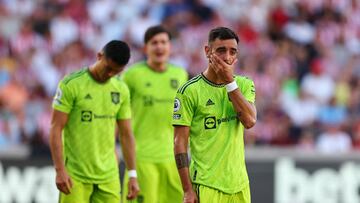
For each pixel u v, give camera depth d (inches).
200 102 898.7
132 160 1121.4
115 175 1093.1
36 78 2281.0
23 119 2090.3
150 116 1300.4
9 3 2539.4
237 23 2598.4
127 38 2496.3
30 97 2230.6
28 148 1604.3
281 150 1643.7
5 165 1595.7
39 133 2033.7
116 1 2573.8
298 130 2208.4
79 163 1069.1
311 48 2581.2
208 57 888.9
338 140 2187.5
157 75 1315.2
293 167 1638.8
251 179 1631.4
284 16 2650.1
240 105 873.5
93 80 1069.8
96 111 1071.0
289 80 2409.0
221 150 902.4
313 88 2426.2
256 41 2534.5
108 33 2502.5
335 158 1649.9
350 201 1647.4
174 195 1300.4
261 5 2679.6
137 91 1305.4
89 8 2549.2
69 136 1072.8
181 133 903.1
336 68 2541.8
